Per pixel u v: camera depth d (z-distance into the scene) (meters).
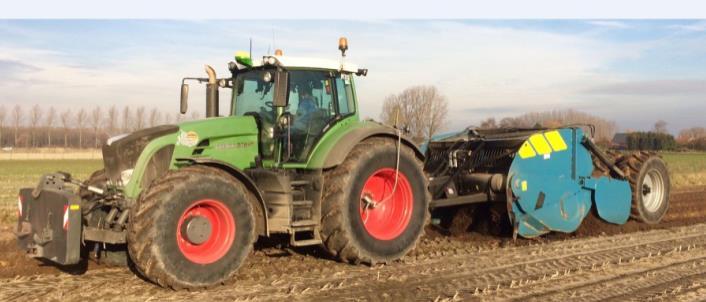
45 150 74.31
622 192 9.70
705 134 69.19
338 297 5.56
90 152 71.00
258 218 6.36
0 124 85.56
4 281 6.00
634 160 10.12
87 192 6.44
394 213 7.30
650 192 10.40
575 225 9.03
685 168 27.92
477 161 8.98
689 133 71.88
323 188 6.71
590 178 9.21
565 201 8.89
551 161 8.71
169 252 5.48
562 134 8.90
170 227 5.49
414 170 7.36
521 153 8.29
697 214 11.87
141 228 5.39
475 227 9.04
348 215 6.60
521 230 8.37
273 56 6.49
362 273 6.52
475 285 6.05
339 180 6.61
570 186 8.96
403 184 7.30
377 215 7.29
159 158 6.22
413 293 5.73
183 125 6.46
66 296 5.49
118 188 6.18
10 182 22.27
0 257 7.05
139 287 5.79
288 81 6.54
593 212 9.50
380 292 5.75
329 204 6.59
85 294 5.55
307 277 6.30
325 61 7.15
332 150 6.64
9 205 13.01
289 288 5.84
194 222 5.70
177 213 5.54
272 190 6.45
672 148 56.59
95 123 85.50
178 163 6.30
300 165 6.79
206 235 5.77
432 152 9.61
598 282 6.23
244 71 7.33
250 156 6.94
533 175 8.45
